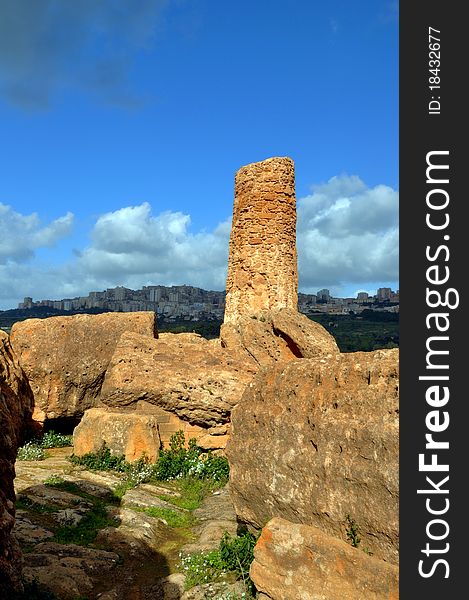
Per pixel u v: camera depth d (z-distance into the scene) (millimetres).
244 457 8719
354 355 7785
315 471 7352
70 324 19281
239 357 17344
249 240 19656
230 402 15180
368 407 6988
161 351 16578
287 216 19906
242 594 7312
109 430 14117
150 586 7801
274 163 19906
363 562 6238
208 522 10453
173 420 15523
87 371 18766
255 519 8523
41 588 7031
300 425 7895
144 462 13969
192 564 8344
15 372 16094
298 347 17312
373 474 6578
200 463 14039
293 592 6566
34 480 12023
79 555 8344
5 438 6734
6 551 6336
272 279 19281
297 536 6848
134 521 10039
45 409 18156
